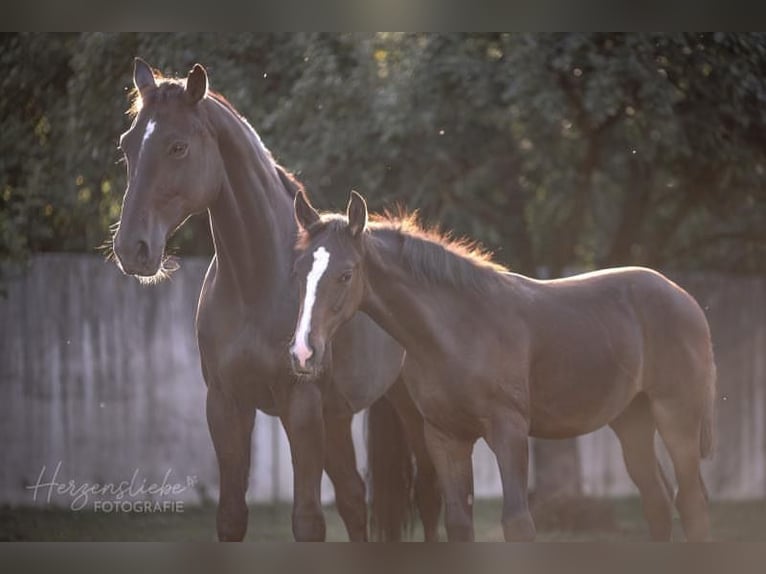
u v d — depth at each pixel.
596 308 8.99
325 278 7.52
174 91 8.15
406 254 8.21
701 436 9.55
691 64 12.85
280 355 8.41
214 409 8.70
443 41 13.23
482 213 15.14
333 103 13.31
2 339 15.52
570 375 8.64
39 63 14.16
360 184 13.64
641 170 14.83
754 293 18.19
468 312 8.24
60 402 15.76
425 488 10.51
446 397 8.18
